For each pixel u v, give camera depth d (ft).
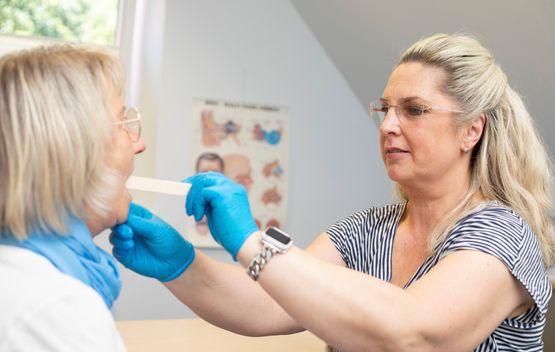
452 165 4.39
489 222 4.09
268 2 9.82
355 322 3.53
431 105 4.23
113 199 3.33
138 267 4.39
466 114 4.25
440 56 4.30
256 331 4.88
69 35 9.71
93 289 3.20
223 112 9.53
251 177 9.71
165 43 9.13
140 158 9.39
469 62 4.30
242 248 3.76
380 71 9.39
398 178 4.41
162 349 6.07
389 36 8.63
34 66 3.11
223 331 6.79
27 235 3.10
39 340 2.79
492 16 7.01
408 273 4.54
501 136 4.42
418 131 4.27
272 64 9.87
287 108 9.97
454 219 4.32
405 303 3.58
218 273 4.72
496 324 3.88
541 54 6.89
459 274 3.76
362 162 10.52
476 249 3.88
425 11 7.74
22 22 9.39
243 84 9.68
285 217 9.94
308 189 10.16
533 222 4.41
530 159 4.49
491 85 4.33
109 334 2.93
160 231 4.30
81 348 2.82
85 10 9.76
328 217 10.30
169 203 9.13
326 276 3.57
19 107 3.03
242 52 9.66
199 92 9.38
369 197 10.58
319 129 10.21
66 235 3.18
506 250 3.90
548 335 7.20
